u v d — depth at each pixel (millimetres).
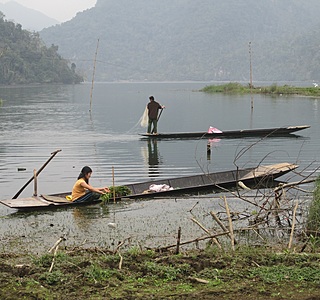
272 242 8734
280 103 42531
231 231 7949
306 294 5879
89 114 35500
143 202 11492
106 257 7051
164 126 27750
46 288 6066
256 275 6426
